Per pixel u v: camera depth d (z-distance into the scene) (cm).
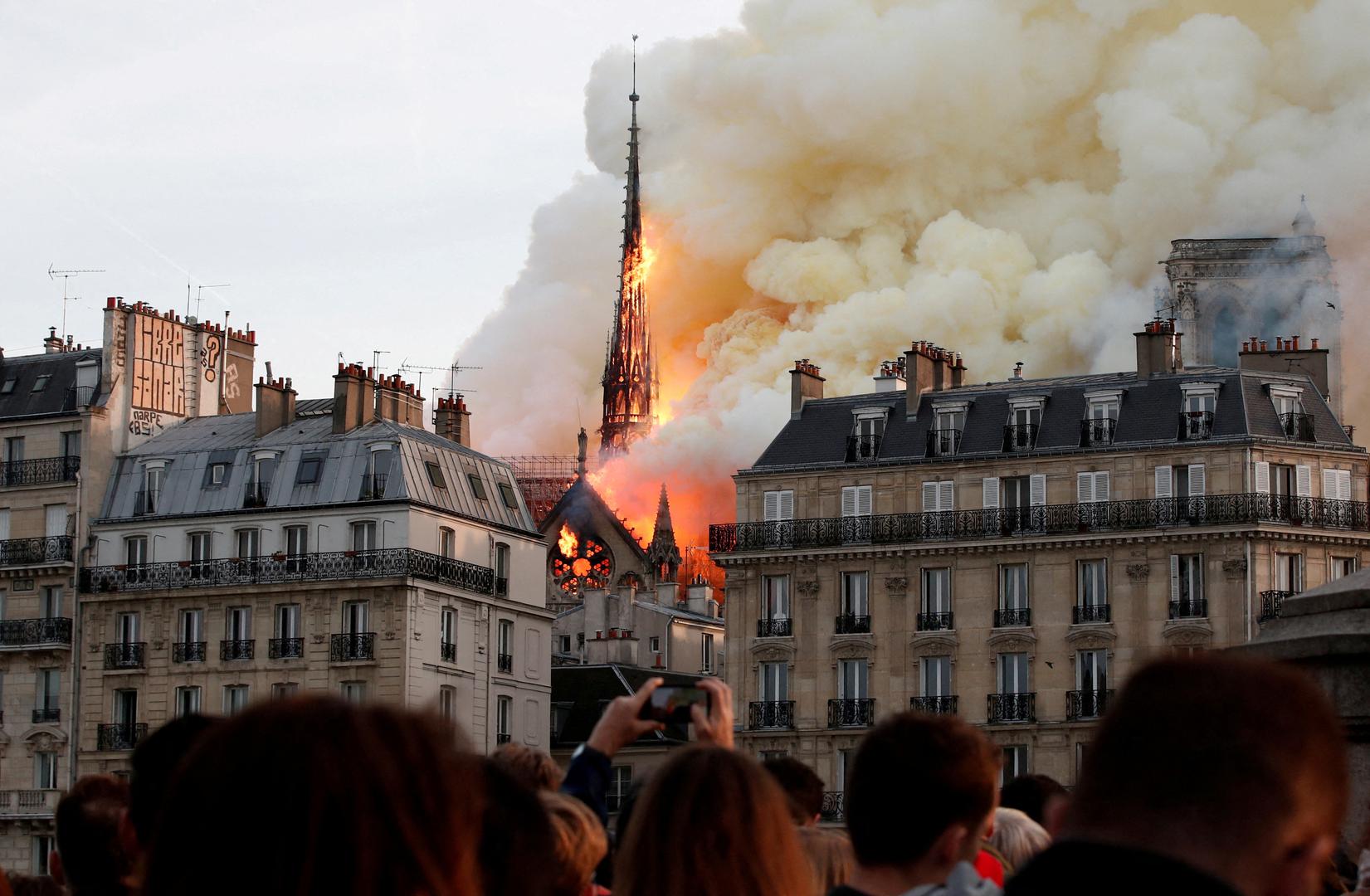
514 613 11450
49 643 10950
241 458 11125
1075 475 10262
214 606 10819
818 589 10569
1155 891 693
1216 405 10162
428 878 694
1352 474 10200
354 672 10488
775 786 1219
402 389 11744
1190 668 733
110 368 11438
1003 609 10212
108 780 1630
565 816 1469
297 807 684
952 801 1196
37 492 11325
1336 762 719
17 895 1870
